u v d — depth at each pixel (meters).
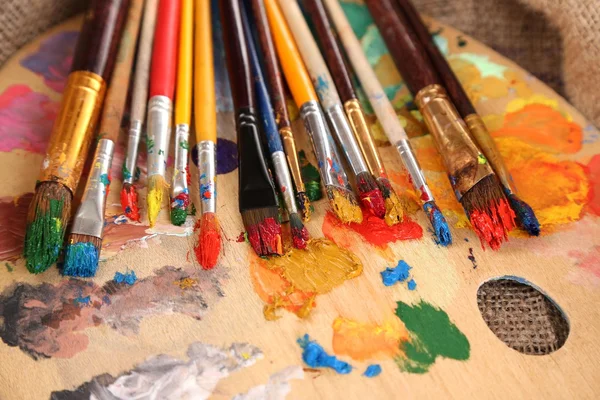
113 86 0.90
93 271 0.76
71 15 1.06
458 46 1.04
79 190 0.83
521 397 0.70
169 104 0.90
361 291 0.78
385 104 0.93
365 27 1.07
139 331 0.74
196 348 0.73
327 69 0.96
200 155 0.87
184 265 0.79
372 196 0.83
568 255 0.81
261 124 0.90
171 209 0.83
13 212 0.81
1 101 0.92
